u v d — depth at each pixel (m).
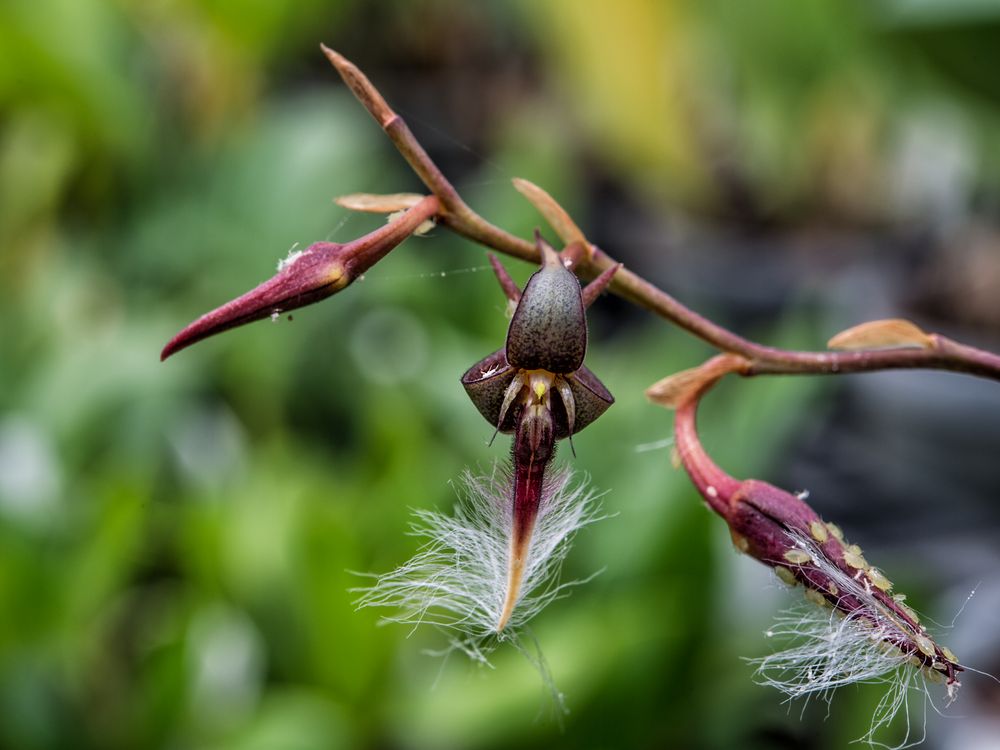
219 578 0.25
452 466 0.27
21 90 0.37
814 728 0.24
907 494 0.34
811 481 0.35
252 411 0.34
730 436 0.25
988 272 0.37
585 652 0.22
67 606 0.24
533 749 0.23
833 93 0.40
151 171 0.40
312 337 0.35
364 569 0.24
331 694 0.24
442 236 0.38
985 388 0.32
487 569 0.16
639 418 0.26
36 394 0.31
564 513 0.16
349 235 0.37
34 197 0.37
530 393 0.15
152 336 0.33
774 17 0.36
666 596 0.23
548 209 0.17
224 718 0.24
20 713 0.23
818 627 0.16
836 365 0.17
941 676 0.16
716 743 0.23
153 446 0.31
